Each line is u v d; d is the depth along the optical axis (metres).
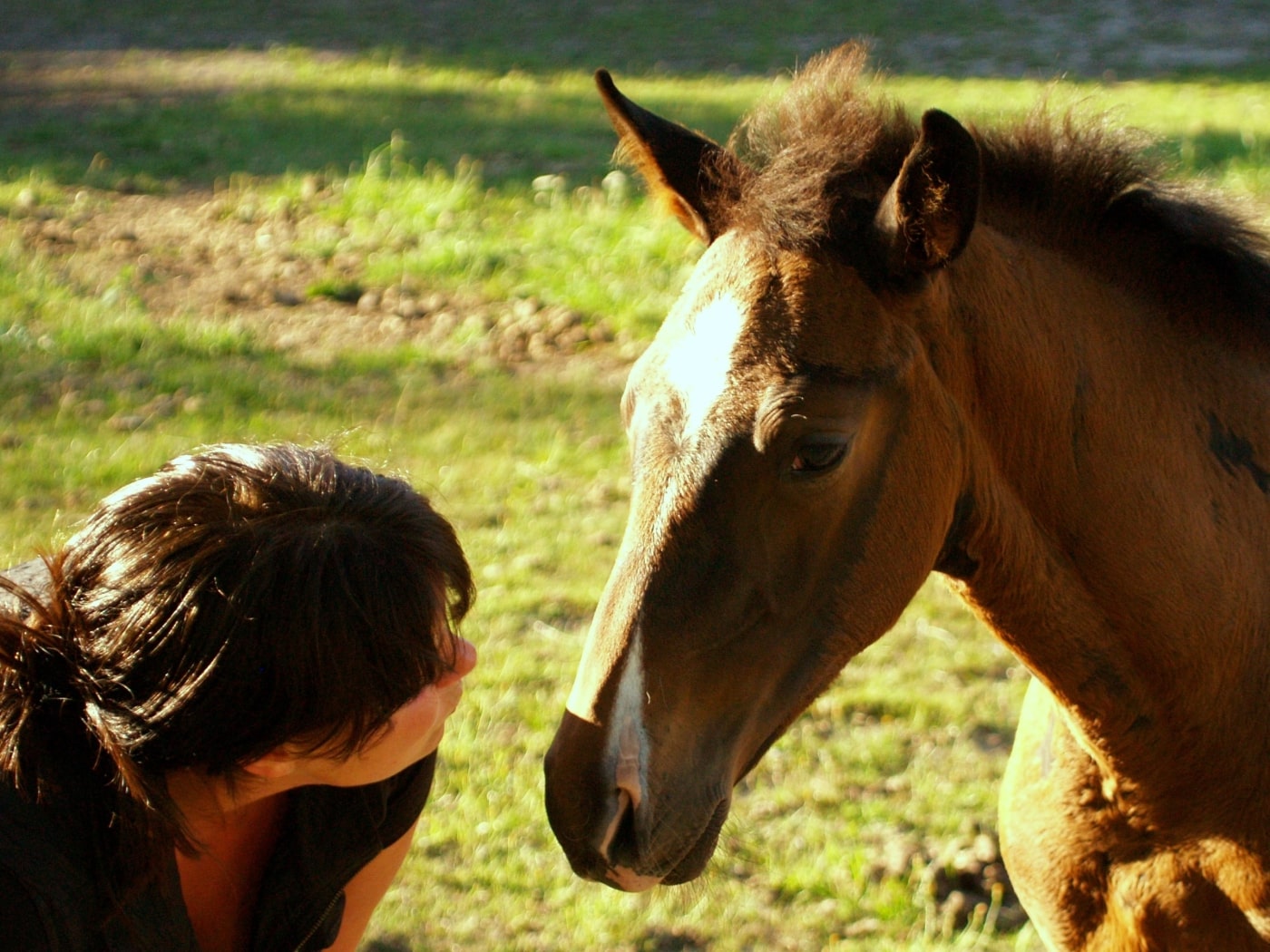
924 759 4.26
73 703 1.63
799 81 2.32
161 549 1.61
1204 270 2.36
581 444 6.47
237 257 8.96
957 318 2.19
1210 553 2.25
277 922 1.91
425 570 1.69
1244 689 2.28
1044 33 16.56
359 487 1.70
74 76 14.79
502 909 3.62
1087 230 2.38
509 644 4.86
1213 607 2.24
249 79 14.72
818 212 2.09
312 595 1.59
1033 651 2.34
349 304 8.32
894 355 2.08
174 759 1.63
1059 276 2.32
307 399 6.79
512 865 3.77
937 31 16.78
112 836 1.63
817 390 2.00
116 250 8.93
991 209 2.37
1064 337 2.25
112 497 1.70
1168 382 2.31
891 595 2.16
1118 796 2.38
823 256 2.08
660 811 1.97
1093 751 2.36
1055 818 2.50
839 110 2.23
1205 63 14.89
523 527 5.68
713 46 16.33
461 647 1.80
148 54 16.19
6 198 9.84
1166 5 17.84
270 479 1.68
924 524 2.15
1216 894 2.35
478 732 4.34
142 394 6.74
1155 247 2.37
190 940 1.73
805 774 4.18
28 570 1.85
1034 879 2.56
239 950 1.95
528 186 10.37
